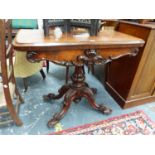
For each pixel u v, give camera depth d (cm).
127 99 159
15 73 170
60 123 144
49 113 156
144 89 163
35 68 182
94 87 204
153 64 147
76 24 108
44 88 198
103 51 104
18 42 88
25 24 329
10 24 111
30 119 147
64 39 97
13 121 140
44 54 94
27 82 198
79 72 140
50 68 257
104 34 120
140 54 132
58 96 167
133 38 112
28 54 91
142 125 145
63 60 99
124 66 156
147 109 167
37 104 168
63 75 235
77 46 93
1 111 150
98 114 157
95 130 138
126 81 155
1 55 97
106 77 195
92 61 104
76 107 165
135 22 137
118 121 148
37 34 109
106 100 179
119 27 153
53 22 101
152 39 125
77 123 145
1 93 121
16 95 152
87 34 112
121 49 108
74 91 145
